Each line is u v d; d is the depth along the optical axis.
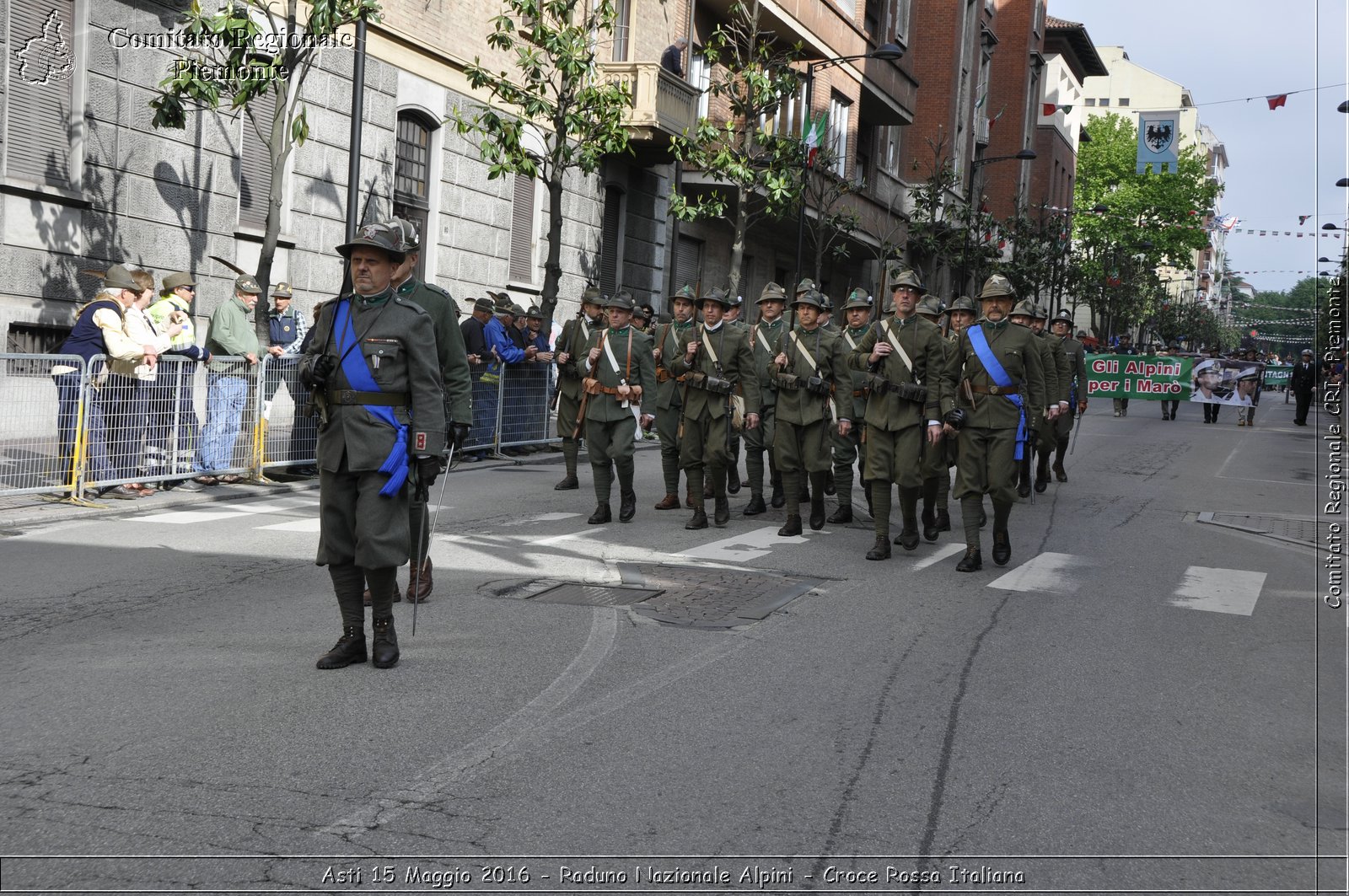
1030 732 5.02
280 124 12.88
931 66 43.66
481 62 20.23
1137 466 17.89
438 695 5.21
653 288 26.12
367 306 5.56
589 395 10.38
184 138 14.86
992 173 55.16
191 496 10.84
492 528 9.91
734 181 20.98
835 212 29.61
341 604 5.67
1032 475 15.55
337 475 5.54
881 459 9.14
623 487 10.57
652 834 3.84
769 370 10.63
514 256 21.55
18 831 3.68
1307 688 5.90
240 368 11.65
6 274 12.73
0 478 9.42
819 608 7.30
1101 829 4.03
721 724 4.96
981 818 4.09
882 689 5.58
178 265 14.89
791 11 27.42
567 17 16.50
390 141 18.28
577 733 4.77
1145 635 6.92
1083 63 69.94
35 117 12.97
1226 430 26.66
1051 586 8.30
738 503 12.33
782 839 3.85
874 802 4.19
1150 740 4.99
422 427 5.52
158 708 4.91
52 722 4.71
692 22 25.86
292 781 4.16
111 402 10.33
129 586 7.23
